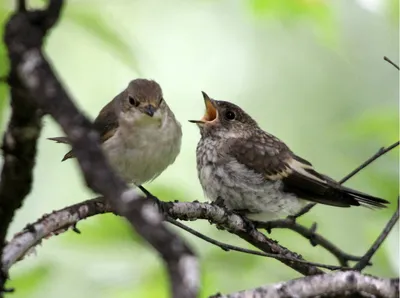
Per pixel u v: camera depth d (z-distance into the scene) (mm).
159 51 15461
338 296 5984
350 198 10258
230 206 10688
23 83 4746
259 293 5910
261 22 14719
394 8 12562
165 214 7773
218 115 11125
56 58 14133
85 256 10609
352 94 14898
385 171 11648
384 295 5992
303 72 15227
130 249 10500
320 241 10188
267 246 8727
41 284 10266
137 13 15445
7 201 5621
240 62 15703
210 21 16188
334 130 13594
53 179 14141
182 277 3832
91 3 11164
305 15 12742
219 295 5895
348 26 14766
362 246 12906
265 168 10492
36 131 5293
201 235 7391
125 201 4090
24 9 4906
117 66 14336
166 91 15688
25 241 6410
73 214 6789
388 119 11445
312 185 10414
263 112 15156
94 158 4266
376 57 14898
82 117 4395
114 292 10297
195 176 14438
